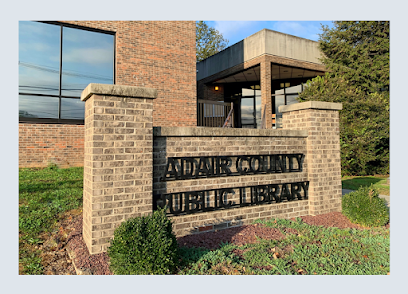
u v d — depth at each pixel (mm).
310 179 7645
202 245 5234
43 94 10586
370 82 17922
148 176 5113
